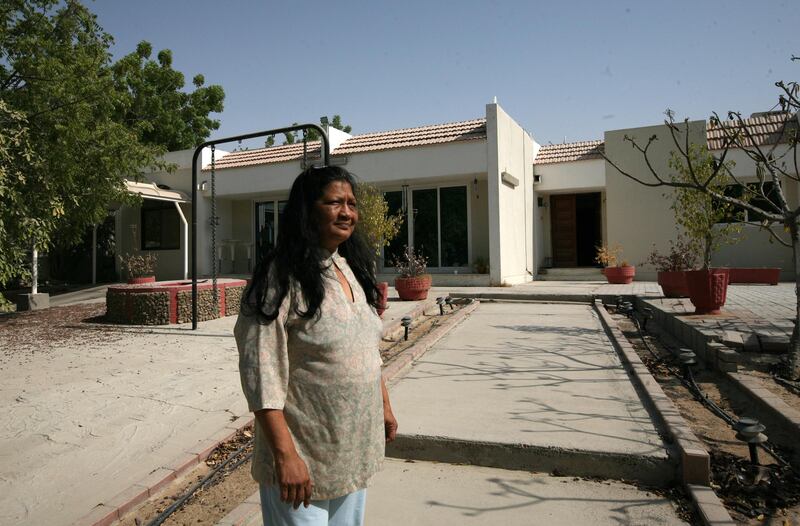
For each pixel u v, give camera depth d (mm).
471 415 4395
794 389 4809
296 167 16797
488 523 3031
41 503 3426
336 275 2002
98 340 8281
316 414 1835
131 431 4551
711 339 6129
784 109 5594
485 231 16000
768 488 3271
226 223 19281
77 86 11070
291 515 1828
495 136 14438
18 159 9453
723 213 8469
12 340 8531
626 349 6496
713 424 4316
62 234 12859
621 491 3373
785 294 10805
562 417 4297
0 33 10812
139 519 3355
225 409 5059
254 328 1802
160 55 22844
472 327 8703
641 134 15758
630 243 15898
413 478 3637
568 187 17359
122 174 13148
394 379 5598
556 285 14773
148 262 17109
